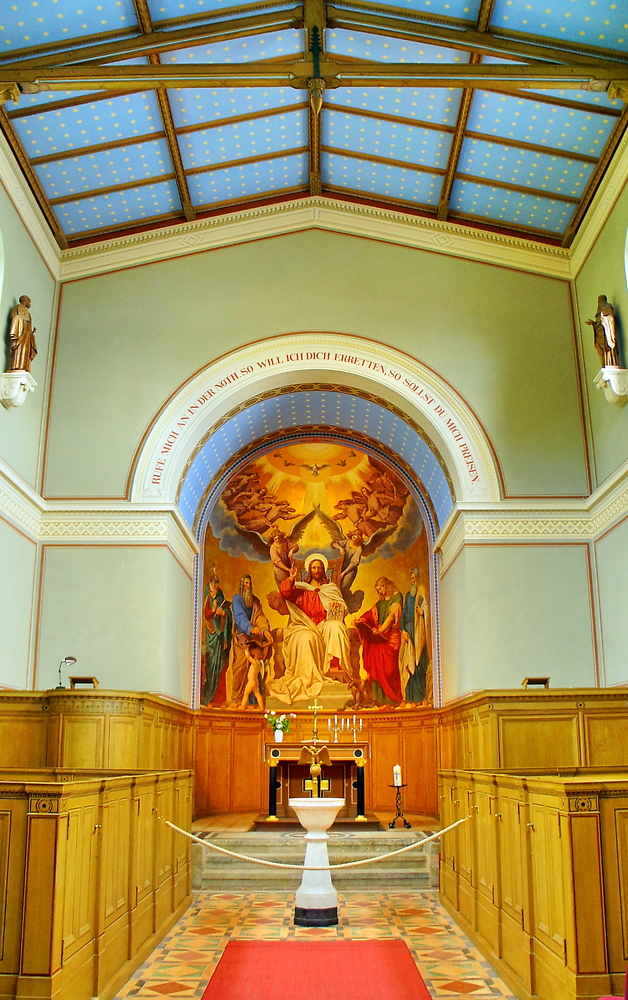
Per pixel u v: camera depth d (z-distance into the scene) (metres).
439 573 18.77
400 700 19.73
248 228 17.23
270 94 14.47
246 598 20.42
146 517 15.91
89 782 7.04
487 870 9.14
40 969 6.16
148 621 15.47
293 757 16.72
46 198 15.56
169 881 10.74
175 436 16.31
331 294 16.95
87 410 16.41
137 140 14.87
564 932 6.49
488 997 7.56
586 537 15.65
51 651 15.36
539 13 12.34
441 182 16.16
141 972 8.38
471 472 15.97
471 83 12.70
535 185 15.50
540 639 15.23
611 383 13.89
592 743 12.87
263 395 17.47
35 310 15.76
